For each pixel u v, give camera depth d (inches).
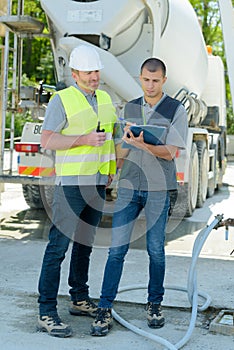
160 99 313.6
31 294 368.5
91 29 534.6
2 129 571.2
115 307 351.3
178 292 376.5
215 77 826.2
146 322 329.7
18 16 543.8
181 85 636.1
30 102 586.9
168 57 597.6
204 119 800.9
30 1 834.8
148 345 298.5
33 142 550.9
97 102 308.3
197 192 689.6
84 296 333.7
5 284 385.7
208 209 716.7
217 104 824.9
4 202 746.2
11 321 325.1
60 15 537.0
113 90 556.4
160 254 315.9
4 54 580.7
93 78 301.7
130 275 414.0
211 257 471.8
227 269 434.3
